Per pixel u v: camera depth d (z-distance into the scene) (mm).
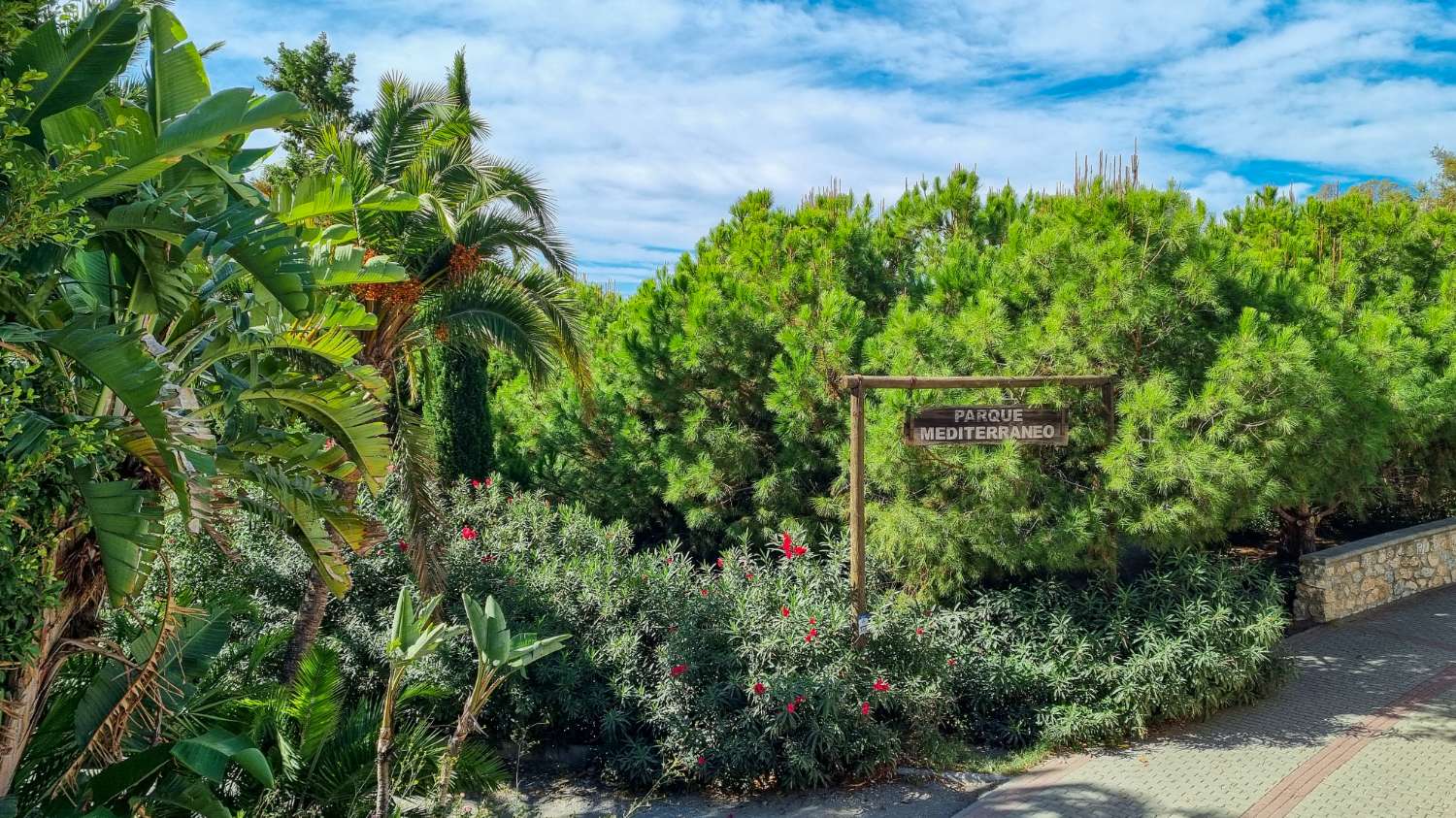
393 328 8609
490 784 6797
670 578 8898
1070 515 8602
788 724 7285
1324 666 9414
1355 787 6723
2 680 4043
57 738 4879
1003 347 9328
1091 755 7613
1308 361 8836
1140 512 8695
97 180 3855
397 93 9070
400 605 4770
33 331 3725
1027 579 9898
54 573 4242
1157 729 8062
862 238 13008
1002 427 8344
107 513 3824
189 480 4078
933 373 9352
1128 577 9727
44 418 3781
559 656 8320
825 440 10797
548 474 13781
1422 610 11266
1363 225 15117
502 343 8875
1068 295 8992
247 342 4672
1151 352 9328
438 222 8625
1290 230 15789
